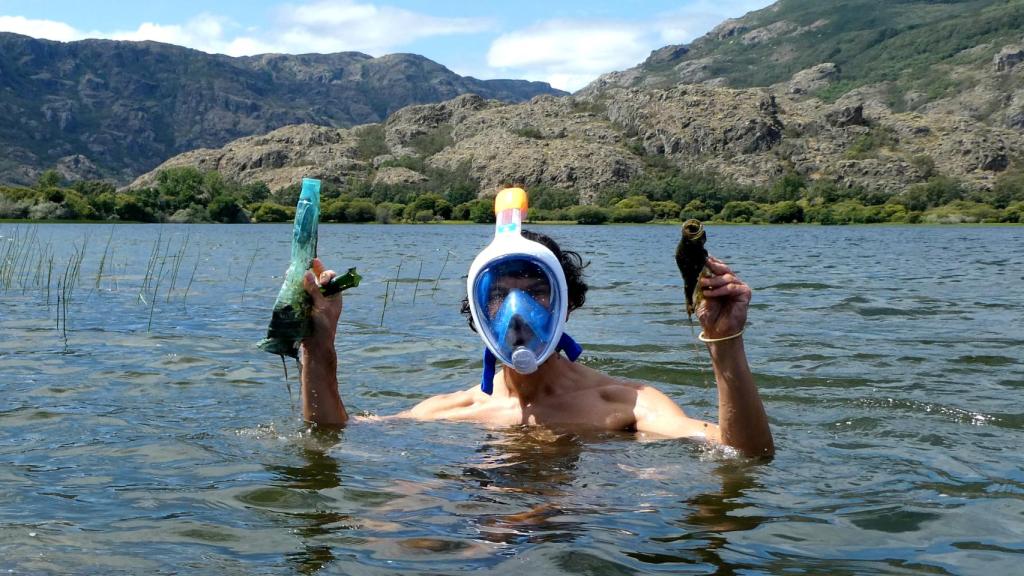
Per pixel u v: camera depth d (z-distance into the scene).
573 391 2.15
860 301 5.98
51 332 4.18
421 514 1.56
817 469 1.86
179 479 1.78
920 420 2.42
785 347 3.78
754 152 92.38
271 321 2.01
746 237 30.38
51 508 1.61
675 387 2.98
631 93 101.19
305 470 1.82
